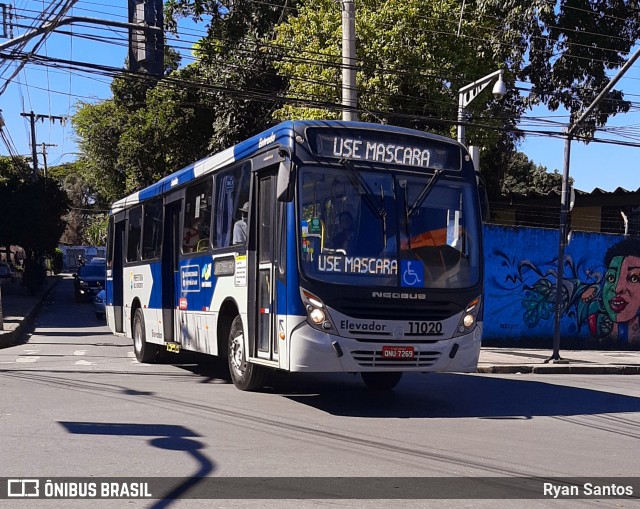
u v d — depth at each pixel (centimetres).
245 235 1075
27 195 4094
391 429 880
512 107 2738
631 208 2773
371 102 2358
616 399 1224
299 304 928
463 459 734
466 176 1041
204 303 1235
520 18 2525
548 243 2205
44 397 1051
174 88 2914
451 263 999
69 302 3856
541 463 734
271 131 1020
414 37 2412
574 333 2231
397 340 948
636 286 2338
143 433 815
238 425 871
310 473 660
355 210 966
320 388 1213
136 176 3653
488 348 2091
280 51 2494
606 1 2667
